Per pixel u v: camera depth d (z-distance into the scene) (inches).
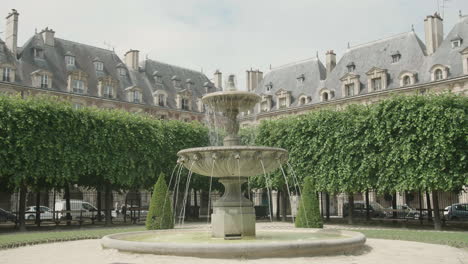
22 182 876.0
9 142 820.0
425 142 853.8
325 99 1962.4
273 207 1697.8
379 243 531.2
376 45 1904.5
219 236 480.4
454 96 855.1
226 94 497.7
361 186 956.6
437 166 835.4
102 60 2001.7
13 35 1711.4
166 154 1105.4
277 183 1101.1
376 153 929.5
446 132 828.0
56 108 904.3
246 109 528.4
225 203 485.1
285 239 470.3
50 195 1576.0
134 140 1017.5
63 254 425.7
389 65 1802.4
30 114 856.9
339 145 972.6
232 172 463.8
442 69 1601.9
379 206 1348.4
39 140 864.3
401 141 882.1
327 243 375.9
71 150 911.7
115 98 1927.9
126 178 1005.8
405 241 567.2
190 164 473.7
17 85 1627.7
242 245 350.0
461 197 1376.7
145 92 2082.9
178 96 2187.5
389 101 905.5
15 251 469.4
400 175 882.1
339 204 1683.1
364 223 1068.5
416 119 852.6
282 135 1111.0
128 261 346.0
